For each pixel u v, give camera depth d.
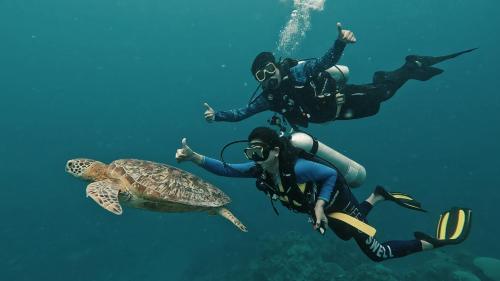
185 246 25.67
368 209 3.66
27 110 74.12
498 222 24.48
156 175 3.46
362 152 37.78
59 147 55.12
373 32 61.41
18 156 50.81
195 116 69.94
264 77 4.00
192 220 28.42
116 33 93.19
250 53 91.69
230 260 21.02
